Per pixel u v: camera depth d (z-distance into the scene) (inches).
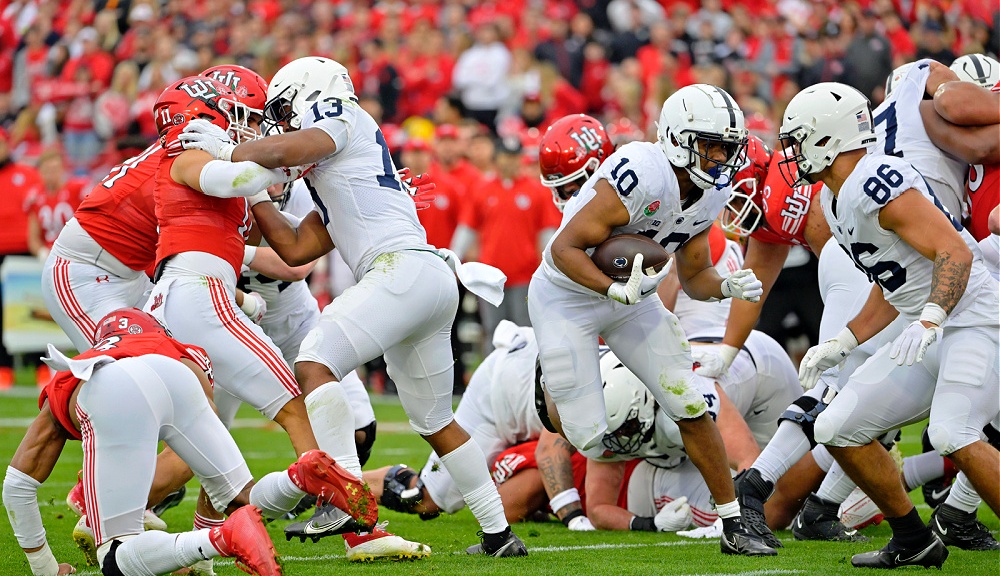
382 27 2106.3
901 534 588.1
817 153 589.6
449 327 637.9
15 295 1662.2
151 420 514.0
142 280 738.2
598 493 770.8
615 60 2006.6
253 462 1088.2
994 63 735.1
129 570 502.6
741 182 733.3
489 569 584.7
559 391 637.9
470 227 1560.0
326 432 588.4
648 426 724.0
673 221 615.2
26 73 2299.5
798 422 682.8
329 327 597.0
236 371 605.0
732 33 1957.4
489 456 836.0
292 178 633.6
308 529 585.3
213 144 614.2
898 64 1756.9
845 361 703.1
